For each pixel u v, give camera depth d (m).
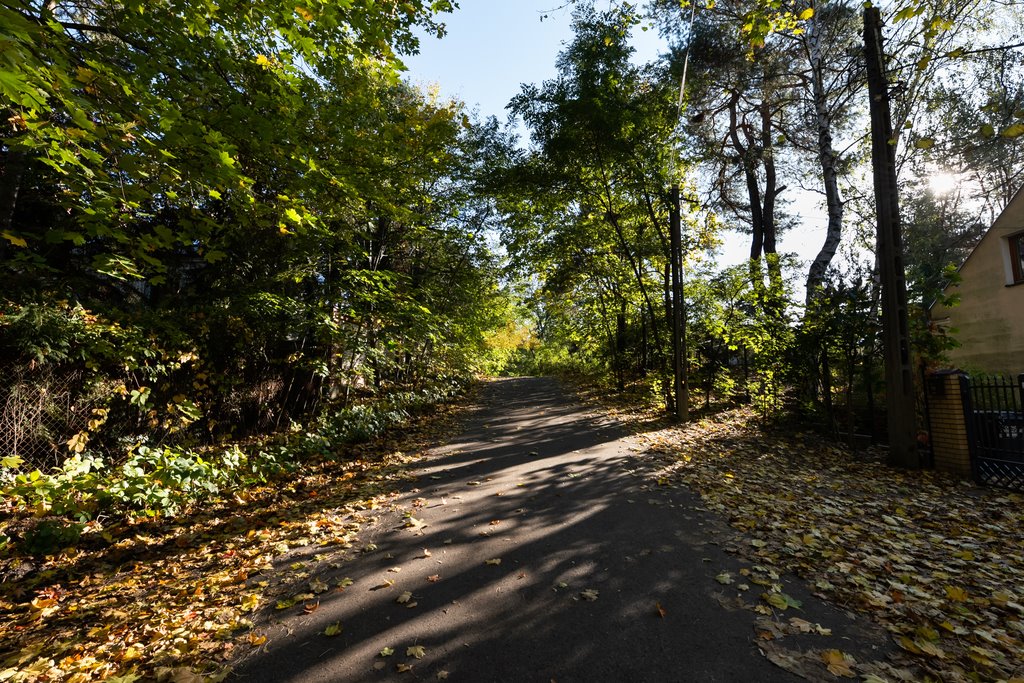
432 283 16.38
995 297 14.32
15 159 6.85
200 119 4.94
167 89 5.07
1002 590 3.41
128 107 4.15
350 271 10.35
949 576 3.62
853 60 8.48
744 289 12.29
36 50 3.35
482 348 21.66
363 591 3.58
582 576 3.70
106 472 6.25
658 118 12.49
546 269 18.55
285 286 11.22
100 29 5.30
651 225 15.27
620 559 4.00
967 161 15.16
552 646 2.81
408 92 14.26
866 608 3.14
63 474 5.37
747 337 11.12
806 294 12.28
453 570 3.88
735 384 13.70
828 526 4.75
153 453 5.66
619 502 5.57
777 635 2.84
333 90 7.44
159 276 5.87
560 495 5.88
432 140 11.36
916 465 7.08
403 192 10.25
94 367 6.76
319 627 3.10
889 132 7.55
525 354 41.31
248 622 3.19
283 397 11.08
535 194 14.87
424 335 13.05
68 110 3.49
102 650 2.95
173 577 4.01
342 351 11.95
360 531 4.90
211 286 10.01
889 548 4.18
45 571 4.02
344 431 9.46
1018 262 13.78
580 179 14.13
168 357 7.86
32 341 6.07
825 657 2.61
